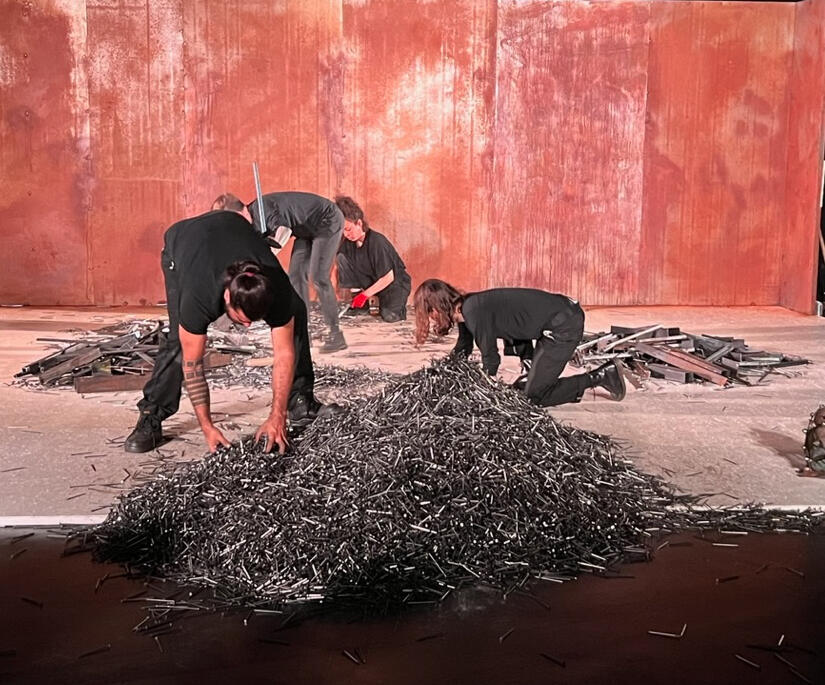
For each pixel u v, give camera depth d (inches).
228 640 117.6
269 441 153.8
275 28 379.2
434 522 137.0
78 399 235.0
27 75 374.3
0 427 208.1
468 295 197.5
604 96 391.5
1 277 385.7
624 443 198.8
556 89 390.0
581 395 222.2
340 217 278.1
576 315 205.2
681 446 197.5
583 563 137.9
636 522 151.0
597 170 396.2
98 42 374.6
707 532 150.9
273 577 130.3
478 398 163.2
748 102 396.5
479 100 389.1
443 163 392.2
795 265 398.3
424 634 119.3
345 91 384.8
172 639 117.7
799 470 182.1
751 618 124.3
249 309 137.2
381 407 162.7
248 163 386.0
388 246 349.7
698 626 122.1
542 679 110.1
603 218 399.5
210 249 151.0
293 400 195.3
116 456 187.9
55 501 161.2
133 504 149.9
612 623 122.6
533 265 400.5
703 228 403.5
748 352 284.0
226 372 259.6
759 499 165.9
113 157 381.7
